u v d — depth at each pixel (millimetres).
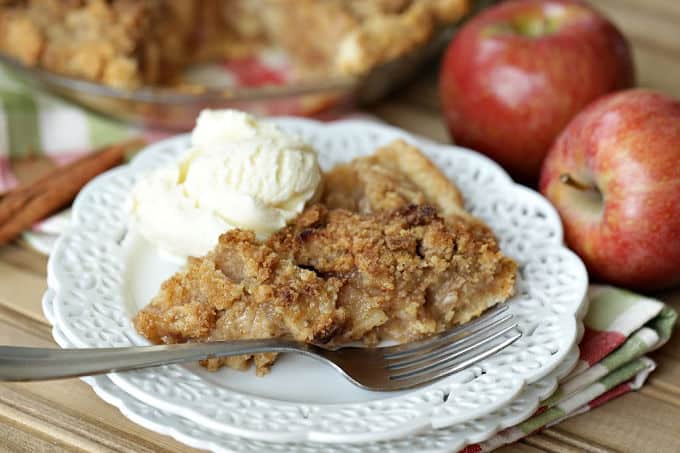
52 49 606
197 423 440
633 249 500
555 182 528
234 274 469
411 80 649
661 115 500
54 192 537
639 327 485
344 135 556
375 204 503
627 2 704
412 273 472
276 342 455
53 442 458
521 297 485
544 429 468
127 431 459
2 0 619
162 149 541
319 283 465
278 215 486
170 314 461
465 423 444
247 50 690
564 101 550
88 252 495
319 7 649
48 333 495
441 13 639
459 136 584
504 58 554
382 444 439
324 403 451
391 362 460
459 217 502
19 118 592
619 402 479
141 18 623
